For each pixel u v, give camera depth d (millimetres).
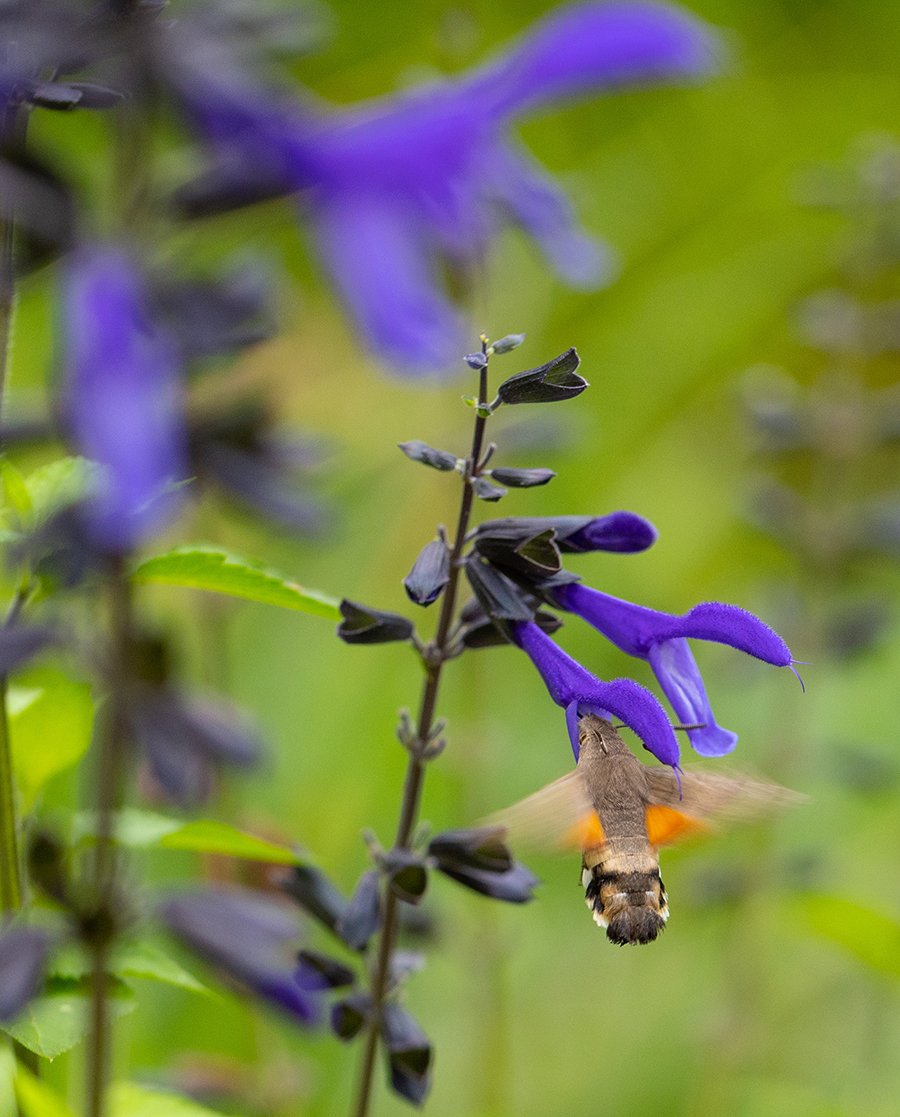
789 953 1059
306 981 697
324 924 695
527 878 685
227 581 678
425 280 726
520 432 861
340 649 1096
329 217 720
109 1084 720
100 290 677
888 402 930
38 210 672
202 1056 832
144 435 671
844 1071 975
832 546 908
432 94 730
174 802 738
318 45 724
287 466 752
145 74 696
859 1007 1021
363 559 1137
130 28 674
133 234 697
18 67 659
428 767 1028
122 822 710
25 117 671
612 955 1032
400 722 687
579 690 662
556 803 668
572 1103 947
